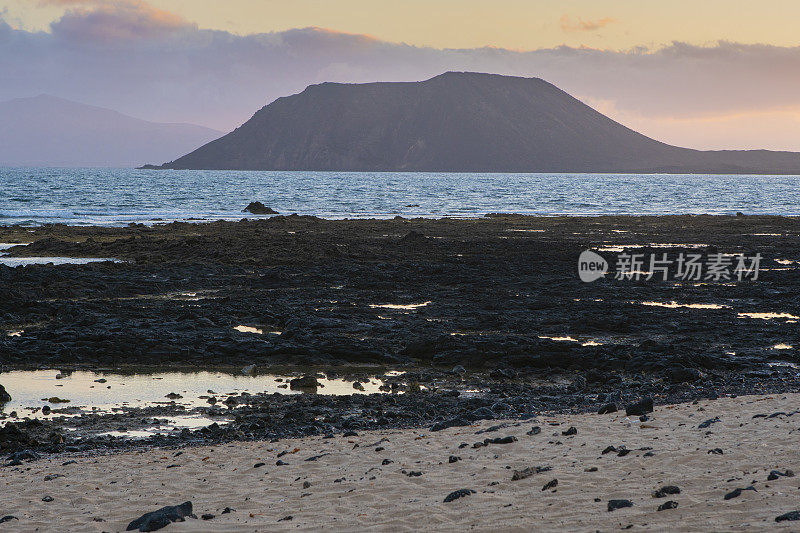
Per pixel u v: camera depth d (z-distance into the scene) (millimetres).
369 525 7012
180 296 29906
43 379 17938
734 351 20422
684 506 6793
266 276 33281
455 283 33219
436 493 8125
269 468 10047
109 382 17734
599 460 9227
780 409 12234
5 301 26781
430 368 19406
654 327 23797
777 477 7547
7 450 12445
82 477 10070
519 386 17312
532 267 38281
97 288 30312
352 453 10656
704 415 12086
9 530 7598
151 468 10461
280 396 16312
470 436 11406
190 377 18344
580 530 6336
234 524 7301
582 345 20734
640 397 15555
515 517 6898
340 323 23641
